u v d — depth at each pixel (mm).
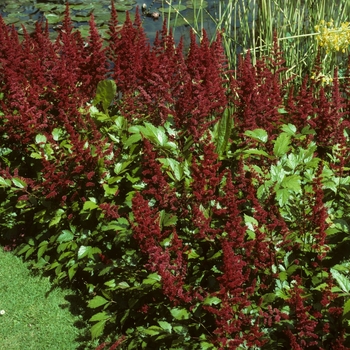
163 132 2789
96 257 2830
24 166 3383
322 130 2945
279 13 4012
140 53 3461
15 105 3111
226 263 2150
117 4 6969
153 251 2338
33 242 3178
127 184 2865
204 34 3361
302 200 2533
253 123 2883
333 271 2244
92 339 2633
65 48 3484
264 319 2283
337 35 3461
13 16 6785
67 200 3035
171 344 2502
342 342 2184
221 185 2674
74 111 3098
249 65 3062
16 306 2979
